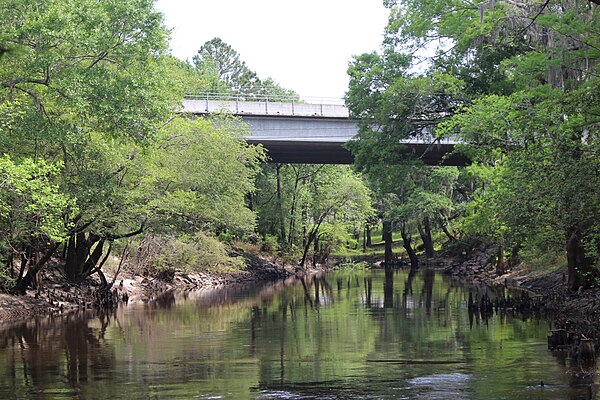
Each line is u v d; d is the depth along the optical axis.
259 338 27.97
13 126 30.16
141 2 31.94
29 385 19.81
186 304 42.59
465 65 44.72
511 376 19.91
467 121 34.25
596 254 31.94
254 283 63.09
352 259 96.81
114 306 41.34
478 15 36.62
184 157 43.19
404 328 29.94
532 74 31.64
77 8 29.86
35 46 29.12
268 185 81.56
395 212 75.56
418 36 44.31
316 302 42.75
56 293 40.09
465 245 76.75
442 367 21.45
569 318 31.52
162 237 52.31
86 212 35.50
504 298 37.72
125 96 30.59
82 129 33.03
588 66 30.02
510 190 31.09
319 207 81.25
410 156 49.03
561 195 27.47
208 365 22.44
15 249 36.75
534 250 43.25
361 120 50.81
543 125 29.58
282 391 18.64
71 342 27.34
